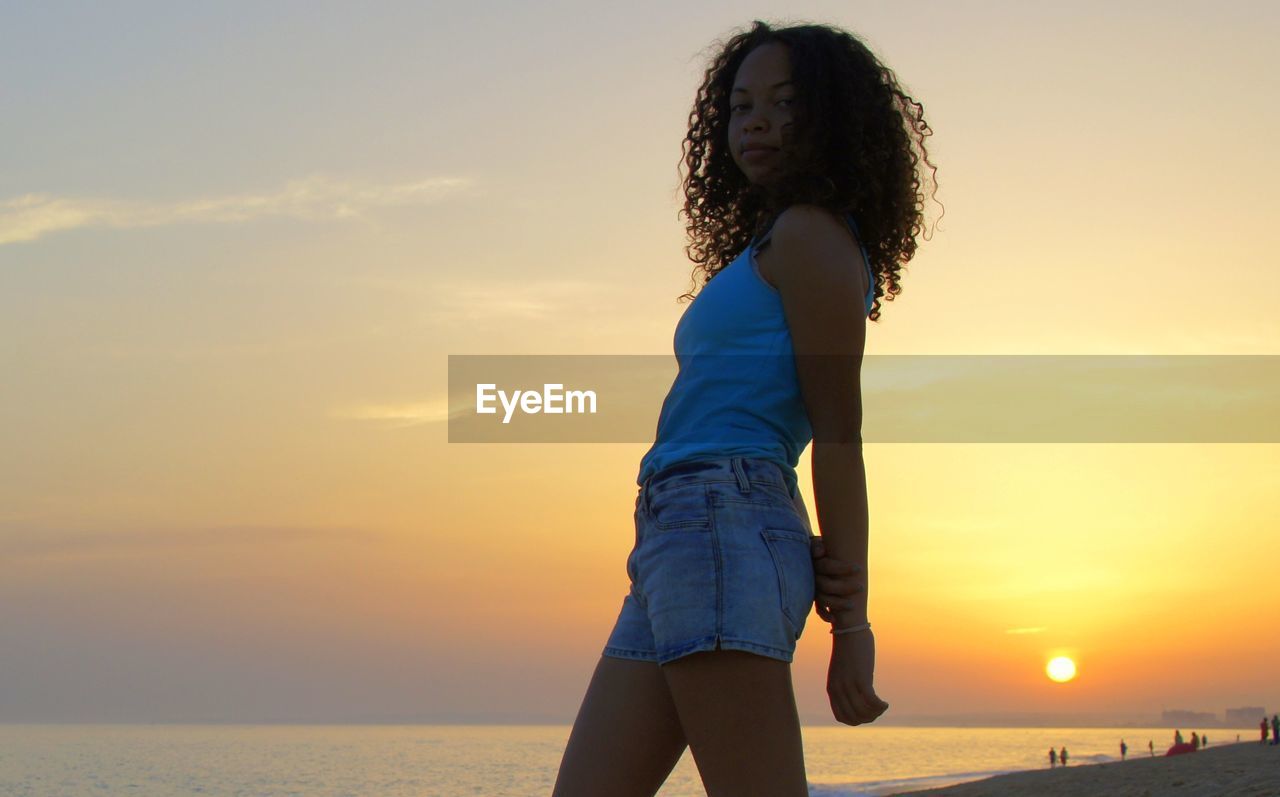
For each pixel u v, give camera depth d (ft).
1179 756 151.02
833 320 5.68
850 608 5.72
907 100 6.89
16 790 337.93
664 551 5.61
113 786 349.00
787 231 5.82
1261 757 108.58
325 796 302.86
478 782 353.72
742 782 5.37
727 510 5.57
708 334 5.93
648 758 6.26
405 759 531.50
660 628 5.57
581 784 6.29
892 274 6.79
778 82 6.34
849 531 5.71
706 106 7.98
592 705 6.41
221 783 359.25
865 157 6.25
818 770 388.37
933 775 336.70
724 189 7.94
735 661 5.38
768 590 5.45
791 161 6.31
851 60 6.44
